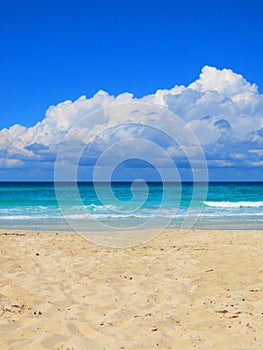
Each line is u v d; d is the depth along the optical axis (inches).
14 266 366.9
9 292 281.7
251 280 315.9
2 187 2365.9
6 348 184.1
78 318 229.0
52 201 1332.4
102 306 253.3
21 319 225.1
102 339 196.9
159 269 362.6
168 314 235.0
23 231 624.7
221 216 890.7
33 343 189.8
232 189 2297.0
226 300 261.7
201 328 212.5
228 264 380.8
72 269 362.0
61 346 188.5
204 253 443.5
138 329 210.5
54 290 289.6
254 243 516.4
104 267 370.9
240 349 185.8
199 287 296.8
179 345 190.5
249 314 232.4
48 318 228.2
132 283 310.8
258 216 895.7
